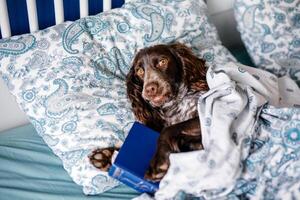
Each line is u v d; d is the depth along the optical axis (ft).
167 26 3.54
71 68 3.18
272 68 3.97
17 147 3.46
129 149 2.86
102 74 3.24
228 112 2.80
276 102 3.27
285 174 2.72
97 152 2.97
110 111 3.10
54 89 3.11
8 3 3.25
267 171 2.72
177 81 3.16
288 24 3.90
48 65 3.17
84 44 3.27
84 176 2.96
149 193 2.92
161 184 2.73
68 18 3.67
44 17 3.52
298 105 3.43
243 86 3.04
